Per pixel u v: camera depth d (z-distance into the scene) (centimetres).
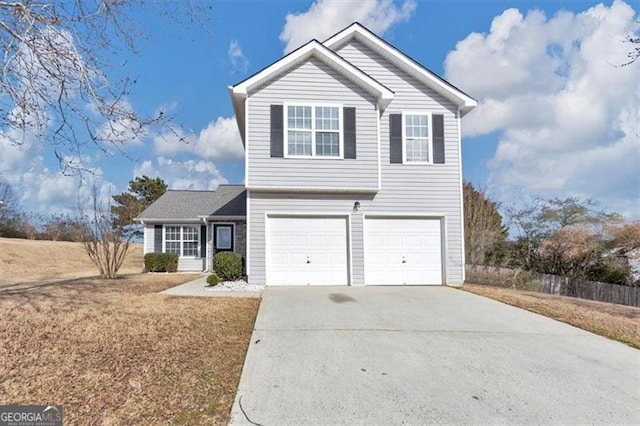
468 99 1309
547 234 1869
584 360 594
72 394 429
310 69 1239
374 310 875
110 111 562
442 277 1289
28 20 502
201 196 2152
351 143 1239
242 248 1912
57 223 2823
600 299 1534
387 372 523
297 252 1233
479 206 2080
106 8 552
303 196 1238
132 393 437
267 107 1216
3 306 795
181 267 1914
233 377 494
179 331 664
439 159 1313
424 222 1300
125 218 1775
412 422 394
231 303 914
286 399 438
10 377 463
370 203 1268
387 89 1229
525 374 530
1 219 3109
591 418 412
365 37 1346
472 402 442
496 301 1020
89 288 1130
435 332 719
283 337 663
